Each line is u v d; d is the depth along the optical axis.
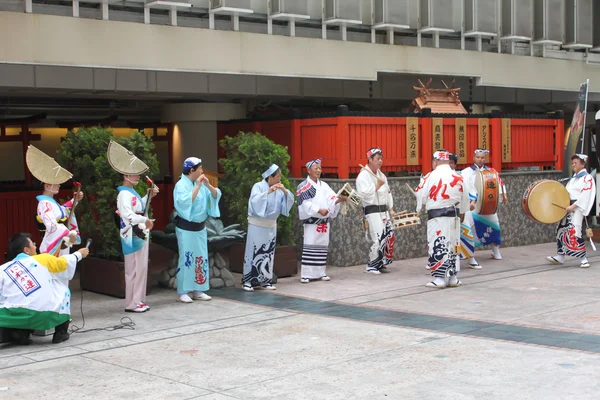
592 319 8.00
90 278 10.24
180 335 7.72
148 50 10.42
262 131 13.30
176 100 14.02
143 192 9.84
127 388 5.96
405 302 9.20
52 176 7.93
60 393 5.88
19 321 7.15
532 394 5.55
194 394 5.77
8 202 12.34
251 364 6.57
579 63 15.61
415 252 12.85
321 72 12.06
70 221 8.00
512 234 14.22
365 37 13.16
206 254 9.52
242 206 11.18
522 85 14.67
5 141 13.88
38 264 7.31
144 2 10.52
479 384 5.82
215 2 11.02
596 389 5.63
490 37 14.28
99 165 9.75
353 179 11.91
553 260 12.09
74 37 9.84
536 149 14.53
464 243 11.67
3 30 9.35
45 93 11.86
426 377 6.04
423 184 10.23
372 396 5.59
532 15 14.63
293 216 11.58
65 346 7.36
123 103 14.35
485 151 12.14
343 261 11.95
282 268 11.12
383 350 6.93
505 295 9.52
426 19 13.27
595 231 14.63
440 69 13.51
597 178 14.55
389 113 12.36
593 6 15.38
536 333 7.44
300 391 5.76
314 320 8.28
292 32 11.80
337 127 11.90
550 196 11.73
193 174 9.38
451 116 13.14
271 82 13.06
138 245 8.83
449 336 7.40
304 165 12.56
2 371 6.52
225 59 11.09
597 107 18.67
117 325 8.20
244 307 9.09
